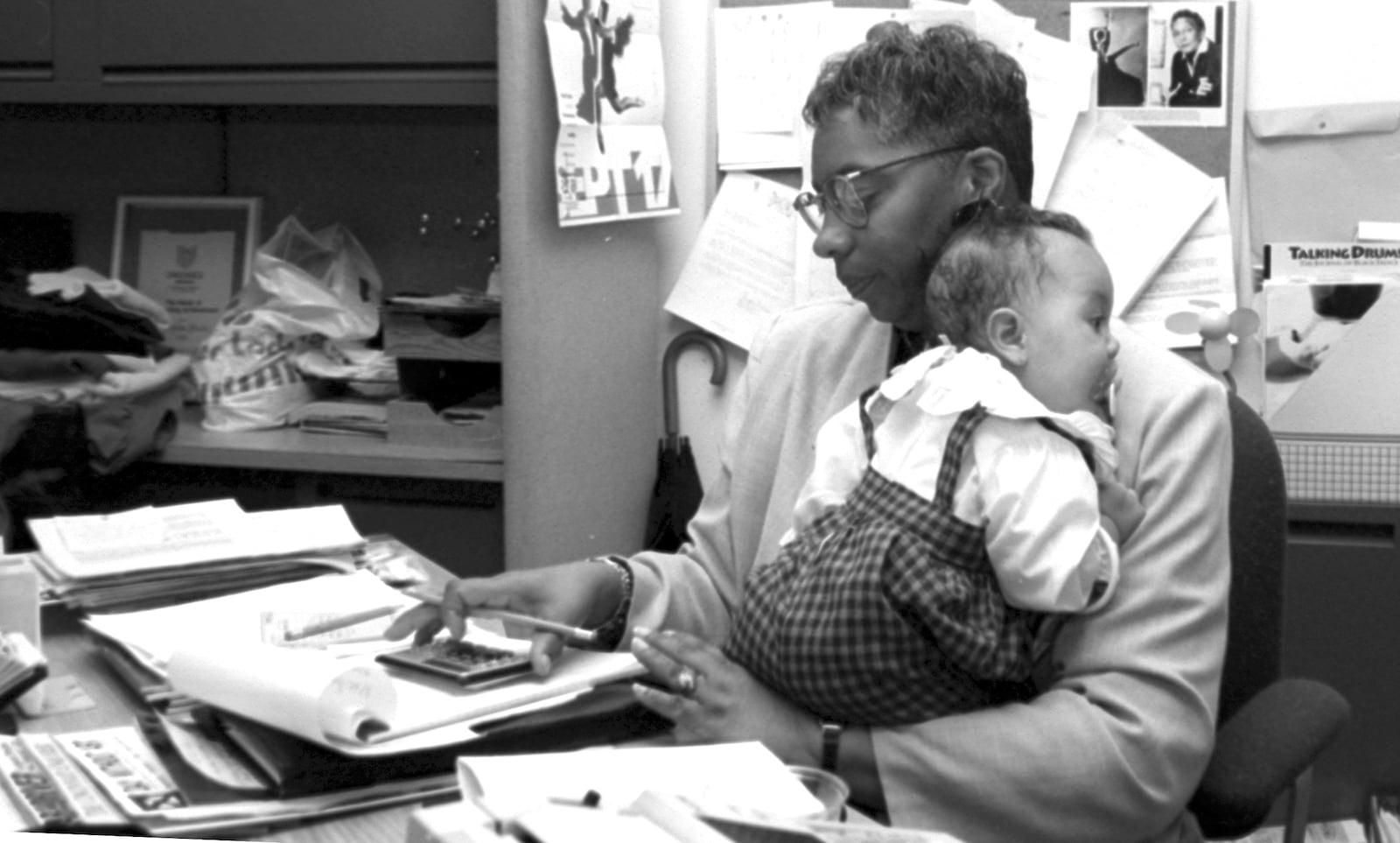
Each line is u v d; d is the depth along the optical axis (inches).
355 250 98.6
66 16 88.2
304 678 37.3
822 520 43.8
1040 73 84.0
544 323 79.5
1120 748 40.1
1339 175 81.7
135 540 55.3
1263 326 81.7
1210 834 46.6
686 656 41.7
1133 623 42.4
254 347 92.4
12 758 37.7
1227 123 82.6
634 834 25.6
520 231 77.1
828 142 49.2
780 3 87.7
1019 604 40.7
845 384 52.6
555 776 34.1
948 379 41.4
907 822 39.8
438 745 37.2
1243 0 81.7
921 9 85.5
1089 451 41.6
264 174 102.1
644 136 86.2
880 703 40.3
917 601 39.1
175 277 102.0
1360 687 80.2
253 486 88.4
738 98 88.9
